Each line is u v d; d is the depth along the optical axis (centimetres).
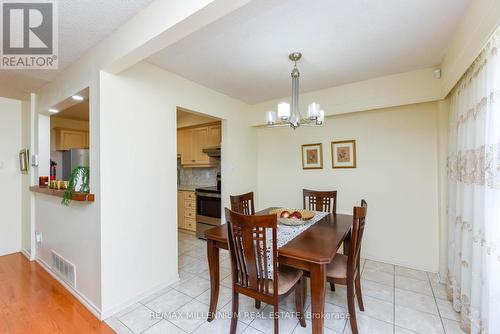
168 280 243
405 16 160
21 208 338
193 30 136
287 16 158
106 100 192
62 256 244
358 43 194
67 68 230
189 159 461
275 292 146
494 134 131
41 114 292
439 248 252
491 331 132
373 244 300
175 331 176
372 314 193
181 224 457
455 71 181
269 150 388
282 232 187
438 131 251
